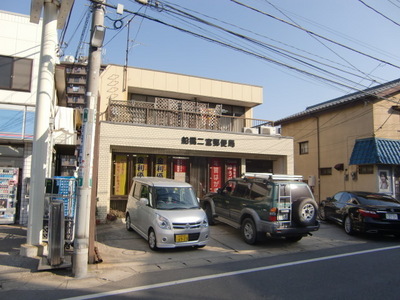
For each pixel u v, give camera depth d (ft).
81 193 18.69
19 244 24.88
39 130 22.91
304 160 67.51
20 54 33.22
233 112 57.93
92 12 20.59
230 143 44.34
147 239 26.08
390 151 49.26
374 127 50.57
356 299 14.78
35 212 22.36
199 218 25.64
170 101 43.24
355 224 31.73
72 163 114.52
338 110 58.59
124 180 39.73
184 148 41.32
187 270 19.88
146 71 48.88
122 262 21.53
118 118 39.60
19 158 35.09
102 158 36.68
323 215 39.96
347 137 56.13
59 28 26.81
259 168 49.83
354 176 53.62
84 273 18.17
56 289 16.17
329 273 19.03
